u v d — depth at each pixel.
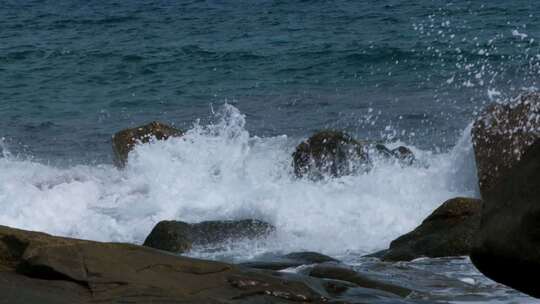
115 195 29.81
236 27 89.50
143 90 57.72
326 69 61.06
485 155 25.44
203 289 14.37
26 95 57.88
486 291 17.52
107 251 14.89
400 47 65.00
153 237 23.53
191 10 110.69
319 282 15.62
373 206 26.31
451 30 74.19
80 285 14.09
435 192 27.34
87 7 124.62
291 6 107.31
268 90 55.06
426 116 44.38
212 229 23.92
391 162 30.25
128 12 112.81
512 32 69.88
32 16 114.19
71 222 27.50
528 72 53.91
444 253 21.33
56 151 40.97
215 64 66.38
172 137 33.44
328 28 83.31
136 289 13.93
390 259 21.52
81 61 71.44
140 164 31.62
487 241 9.99
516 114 25.41
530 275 9.77
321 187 28.12
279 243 23.98
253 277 14.83
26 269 14.44
